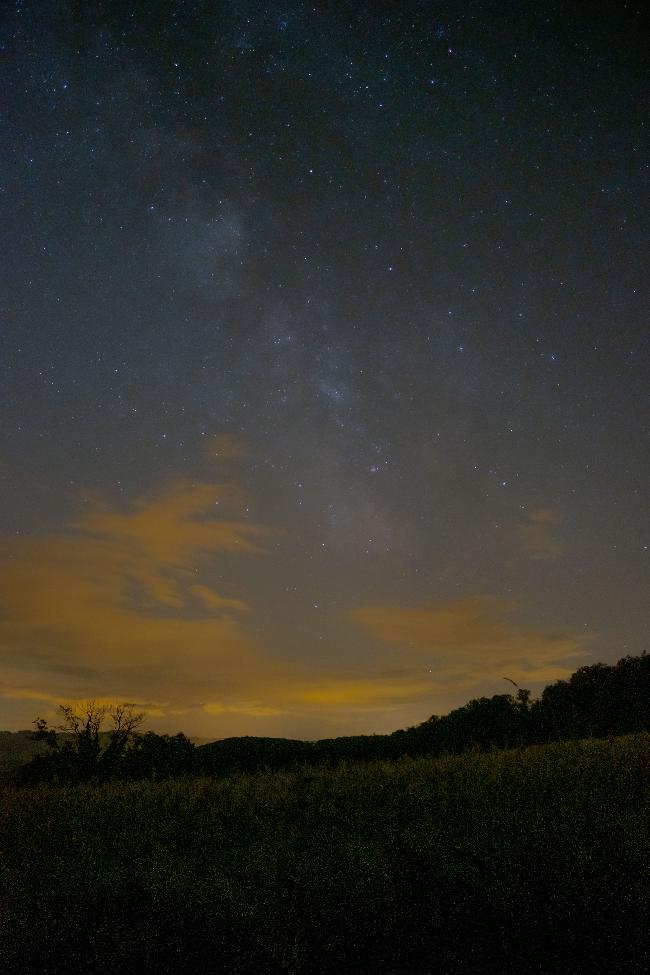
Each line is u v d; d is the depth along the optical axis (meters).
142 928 4.55
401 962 4.20
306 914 4.59
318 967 4.21
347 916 4.53
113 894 5.07
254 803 7.95
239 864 5.56
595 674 22.05
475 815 6.16
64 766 15.48
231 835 6.59
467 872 4.85
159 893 4.96
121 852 6.12
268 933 4.36
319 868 5.26
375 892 4.73
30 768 15.62
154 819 7.46
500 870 4.86
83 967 4.32
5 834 7.27
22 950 4.45
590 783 7.19
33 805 8.91
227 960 4.27
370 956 4.27
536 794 6.86
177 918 4.64
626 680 20.94
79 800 9.26
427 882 4.79
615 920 4.21
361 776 9.26
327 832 6.19
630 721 19.03
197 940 4.45
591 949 4.09
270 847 5.85
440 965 4.14
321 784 8.77
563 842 5.19
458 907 4.47
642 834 5.27
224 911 4.67
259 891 4.88
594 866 4.72
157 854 5.88
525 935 4.24
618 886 4.47
